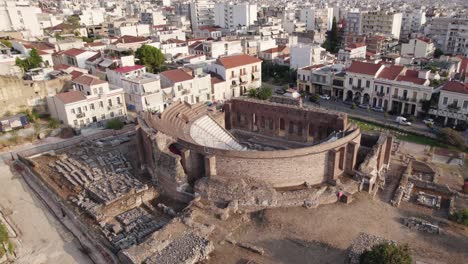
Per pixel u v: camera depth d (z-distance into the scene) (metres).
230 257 40.34
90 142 74.19
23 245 46.19
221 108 86.50
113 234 45.28
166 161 52.38
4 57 99.00
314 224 45.34
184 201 52.22
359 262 36.94
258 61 114.00
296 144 70.88
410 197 52.88
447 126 83.88
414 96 90.00
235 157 50.59
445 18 180.75
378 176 57.12
